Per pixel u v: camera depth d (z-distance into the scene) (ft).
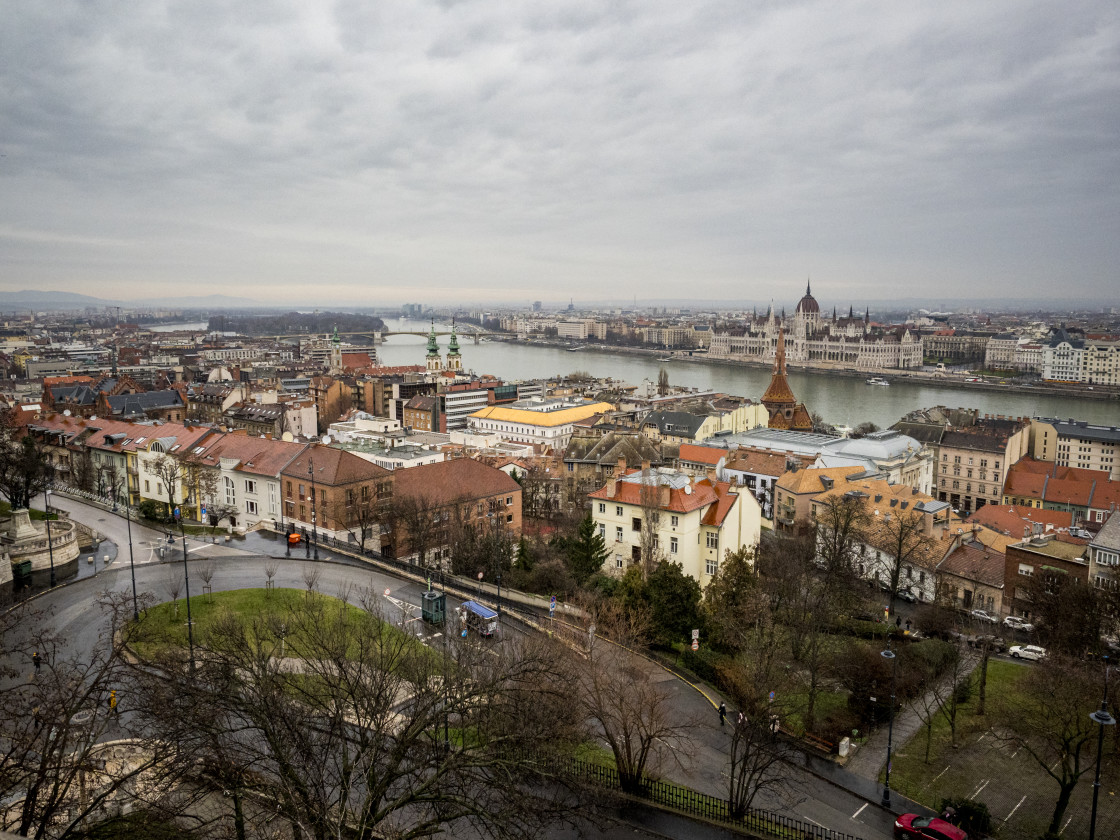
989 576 395.14
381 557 381.60
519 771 171.22
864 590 391.04
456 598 329.11
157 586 326.44
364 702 179.42
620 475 447.83
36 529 359.87
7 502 460.55
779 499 532.32
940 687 288.71
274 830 168.25
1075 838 203.41
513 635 282.77
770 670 248.73
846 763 239.30
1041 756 230.68
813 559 435.53
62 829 162.50
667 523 382.42
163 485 491.31
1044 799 222.28
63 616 293.64
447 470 466.70
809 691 276.82
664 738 213.87
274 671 193.06
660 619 304.30
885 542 430.61
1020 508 510.99
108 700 213.87
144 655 253.03
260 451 474.49
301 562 366.43
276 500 451.53
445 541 424.05
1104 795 223.51
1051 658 257.55
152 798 172.24
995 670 312.50
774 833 192.44
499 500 466.29
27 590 323.37
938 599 384.27
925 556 417.90
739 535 397.60
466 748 167.73
